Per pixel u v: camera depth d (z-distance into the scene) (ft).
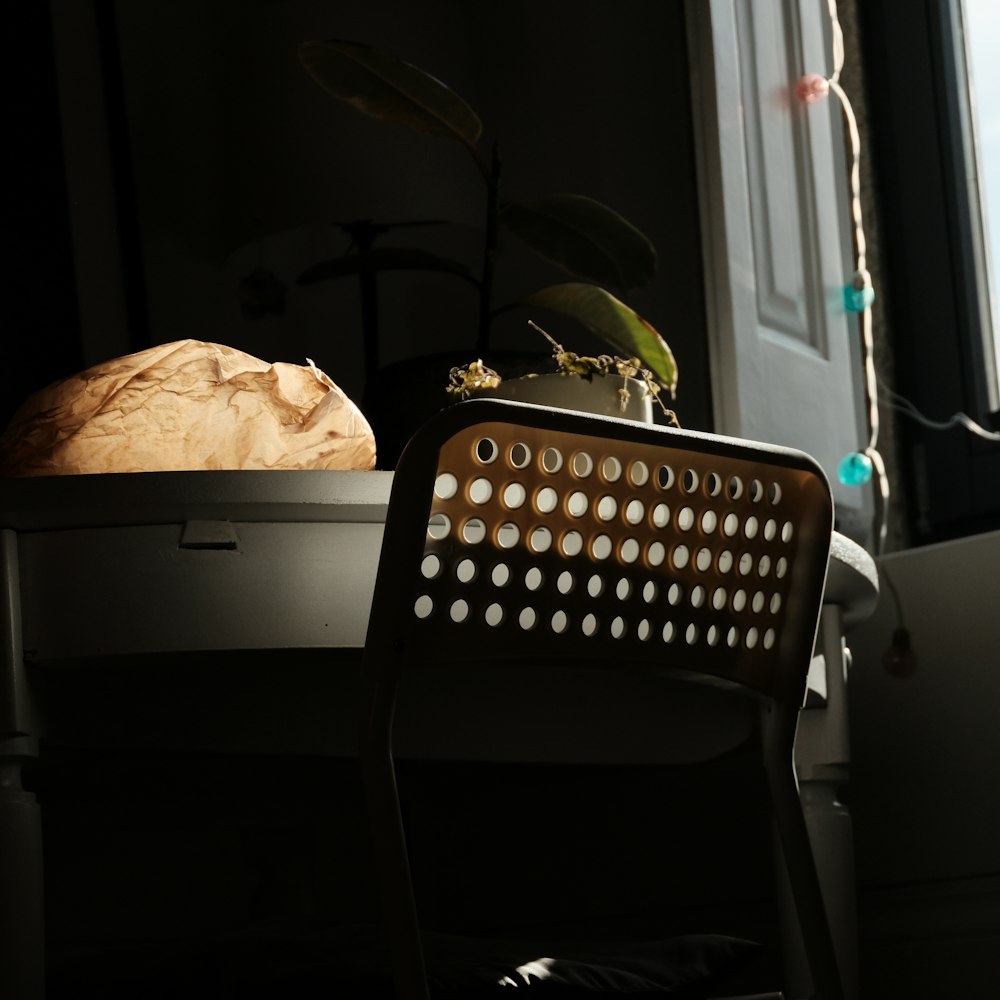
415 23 6.50
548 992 3.33
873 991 5.58
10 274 5.87
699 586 3.16
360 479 3.23
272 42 6.30
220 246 6.28
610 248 5.75
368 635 2.73
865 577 3.98
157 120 6.24
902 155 6.90
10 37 6.07
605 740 3.86
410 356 6.56
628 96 6.67
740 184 6.25
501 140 6.67
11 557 3.18
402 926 2.65
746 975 5.76
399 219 6.39
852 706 5.86
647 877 6.16
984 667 5.34
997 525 6.36
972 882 5.30
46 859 5.87
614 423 2.86
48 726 3.30
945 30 6.82
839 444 6.44
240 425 3.60
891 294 6.89
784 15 6.72
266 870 5.70
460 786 6.15
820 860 3.96
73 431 3.46
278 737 3.57
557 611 2.94
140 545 3.20
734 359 6.01
